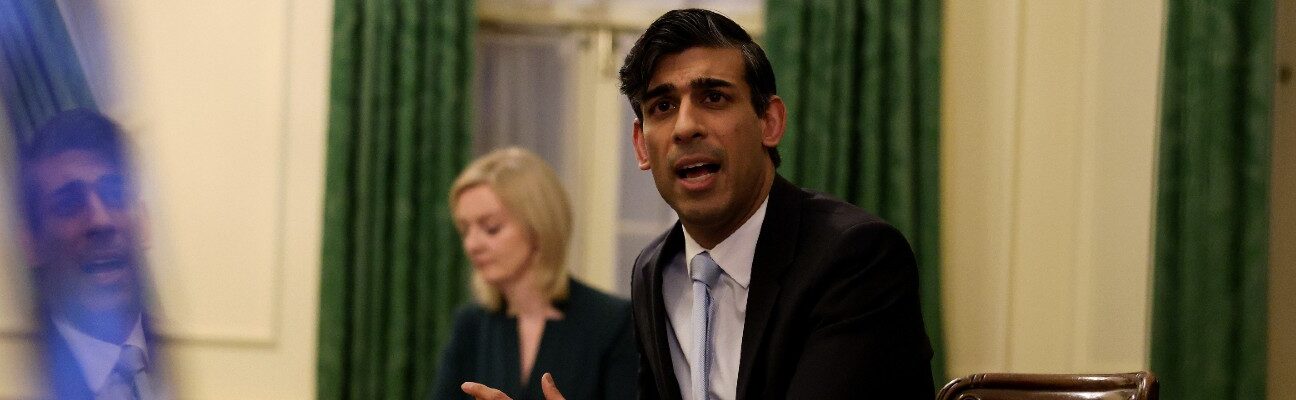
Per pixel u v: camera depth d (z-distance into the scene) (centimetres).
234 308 614
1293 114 526
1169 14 514
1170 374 511
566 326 343
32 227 235
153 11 615
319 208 616
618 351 339
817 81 594
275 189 616
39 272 234
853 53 598
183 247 614
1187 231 504
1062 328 607
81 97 549
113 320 238
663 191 210
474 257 353
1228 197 493
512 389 342
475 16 606
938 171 596
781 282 208
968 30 613
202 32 620
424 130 598
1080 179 601
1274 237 527
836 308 201
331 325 594
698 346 212
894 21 595
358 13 603
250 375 612
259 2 621
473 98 605
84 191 239
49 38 547
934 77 598
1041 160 611
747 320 209
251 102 620
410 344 598
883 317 201
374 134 598
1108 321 580
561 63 630
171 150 615
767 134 214
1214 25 497
